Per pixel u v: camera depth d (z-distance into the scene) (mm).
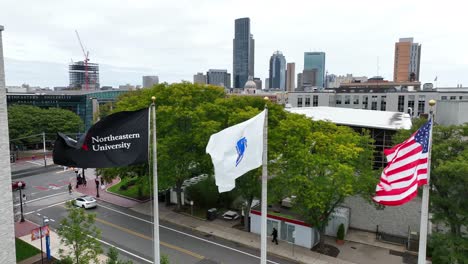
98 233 21062
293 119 30703
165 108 33156
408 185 13500
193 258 26656
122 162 14680
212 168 32906
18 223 34031
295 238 29422
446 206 23750
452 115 44656
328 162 25578
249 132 14070
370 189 26891
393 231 31344
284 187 27422
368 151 28953
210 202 39375
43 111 74875
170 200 39906
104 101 97812
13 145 72125
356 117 47281
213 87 40094
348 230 32688
